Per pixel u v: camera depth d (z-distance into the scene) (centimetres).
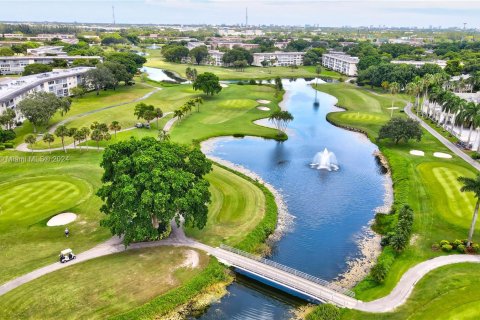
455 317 4897
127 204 5947
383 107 17275
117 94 18812
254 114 15725
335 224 7719
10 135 11581
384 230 7425
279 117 13150
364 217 8012
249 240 6831
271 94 19825
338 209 8319
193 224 6347
